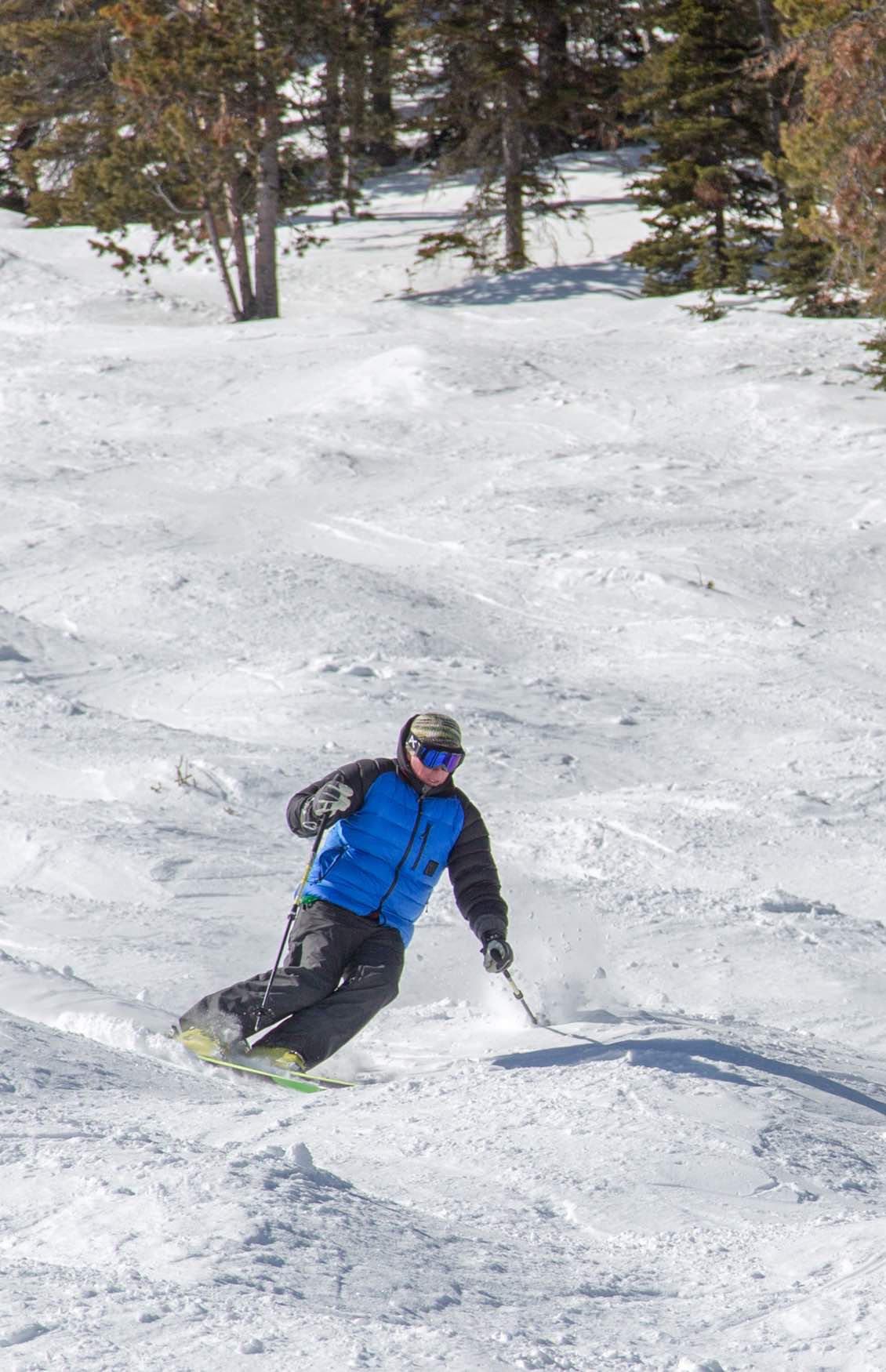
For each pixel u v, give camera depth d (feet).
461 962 81.92
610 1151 44.34
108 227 497.46
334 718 148.46
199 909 87.20
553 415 320.09
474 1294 31.01
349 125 530.68
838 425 302.66
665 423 312.09
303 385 350.64
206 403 338.95
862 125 267.39
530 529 240.53
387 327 429.79
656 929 90.17
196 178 469.57
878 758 140.26
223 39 455.63
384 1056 65.31
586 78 525.34
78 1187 34.94
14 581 204.44
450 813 66.33
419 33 516.73
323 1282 29.73
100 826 102.47
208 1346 25.22
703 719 160.66
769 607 204.64
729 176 488.02
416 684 164.35
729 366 353.10
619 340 392.27
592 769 140.05
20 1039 53.47
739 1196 41.70
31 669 164.35
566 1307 31.30
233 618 185.26
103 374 364.58
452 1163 43.91
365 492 267.39
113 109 507.71
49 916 83.82
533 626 199.52
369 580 206.69
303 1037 62.03
